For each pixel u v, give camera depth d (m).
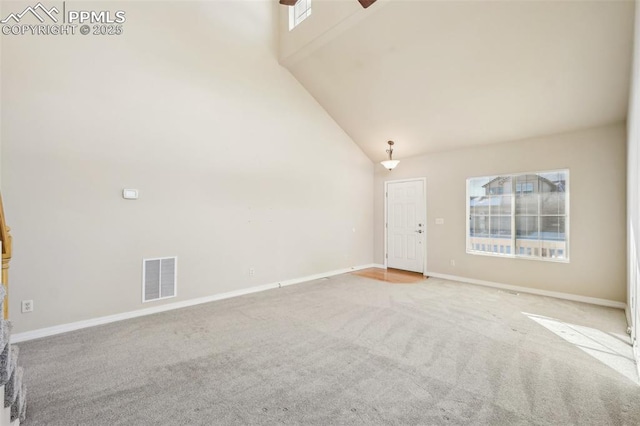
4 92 2.75
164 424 1.71
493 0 3.12
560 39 3.24
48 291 2.96
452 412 1.82
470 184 5.42
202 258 4.05
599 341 2.86
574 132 4.30
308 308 3.82
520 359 2.50
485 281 5.12
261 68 4.76
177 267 3.82
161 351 2.61
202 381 2.15
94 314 3.22
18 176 2.81
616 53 3.18
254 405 1.89
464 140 5.22
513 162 4.86
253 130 4.63
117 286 3.37
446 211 5.68
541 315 3.58
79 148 3.12
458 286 5.02
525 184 4.78
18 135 2.81
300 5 4.87
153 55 3.64
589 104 3.84
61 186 3.03
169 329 3.11
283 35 4.89
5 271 1.99
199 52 4.05
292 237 5.18
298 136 5.29
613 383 2.15
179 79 3.85
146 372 2.27
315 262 5.58
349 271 6.27
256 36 4.70
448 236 5.64
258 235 4.68
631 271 3.16
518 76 3.79
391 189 6.61
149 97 3.60
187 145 3.91
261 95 4.75
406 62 4.17
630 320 3.22
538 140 4.62
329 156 5.88
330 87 5.16
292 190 5.19
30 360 2.44
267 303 4.03
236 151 4.42
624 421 1.75
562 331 3.10
